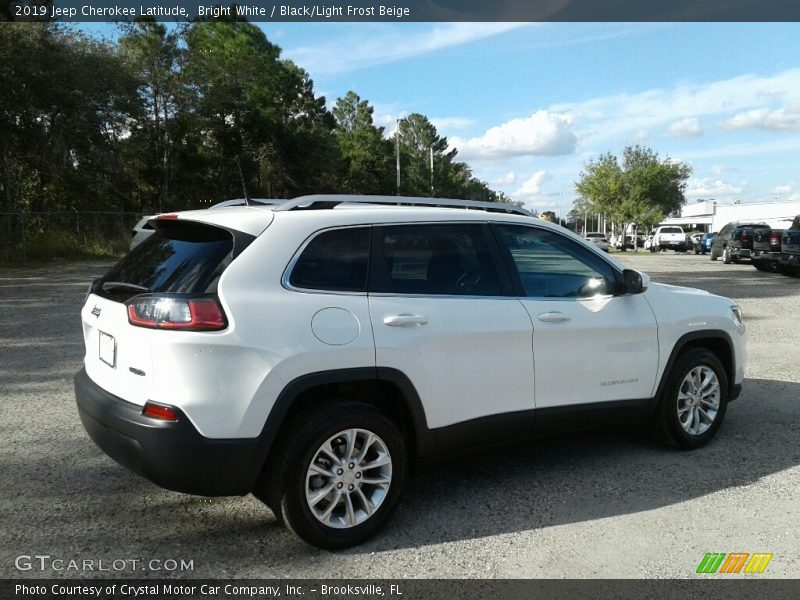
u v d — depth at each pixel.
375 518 3.67
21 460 4.80
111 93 30.28
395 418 3.96
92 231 28.14
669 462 4.86
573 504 4.16
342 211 3.85
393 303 3.79
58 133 28.06
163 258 3.73
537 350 4.27
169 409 3.24
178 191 41.00
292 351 3.41
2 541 3.63
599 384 4.57
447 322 3.91
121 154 32.59
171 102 38.34
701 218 83.38
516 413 4.20
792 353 8.77
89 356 3.97
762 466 4.78
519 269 4.39
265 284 3.46
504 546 3.62
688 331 5.00
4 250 24.14
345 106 72.56
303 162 48.09
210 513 4.03
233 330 3.29
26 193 32.47
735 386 5.42
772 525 3.87
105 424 3.49
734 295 15.64
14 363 7.84
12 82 24.97
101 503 4.13
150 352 3.30
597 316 4.54
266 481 3.55
